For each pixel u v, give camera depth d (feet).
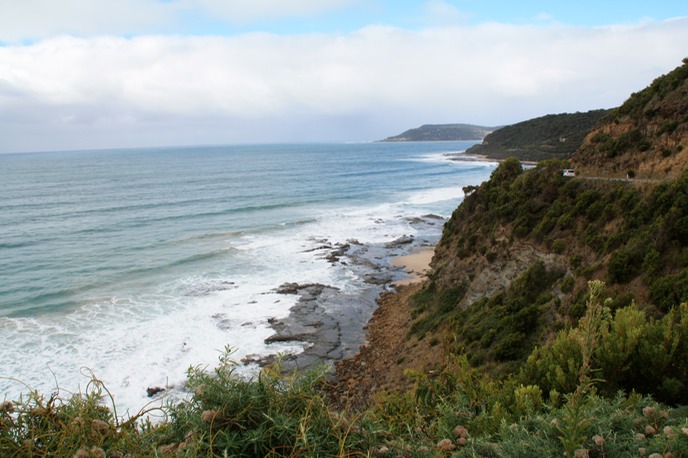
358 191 298.15
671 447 11.02
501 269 81.05
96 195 274.98
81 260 133.18
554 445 12.09
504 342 57.16
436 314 85.81
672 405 19.06
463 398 17.92
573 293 59.72
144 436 10.10
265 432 9.48
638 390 20.27
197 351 76.43
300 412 10.30
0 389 63.21
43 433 9.24
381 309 97.91
